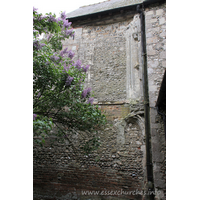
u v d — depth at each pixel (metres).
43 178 5.13
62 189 4.87
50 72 3.57
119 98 5.45
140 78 5.33
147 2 5.67
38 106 4.00
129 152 4.77
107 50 6.14
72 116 3.95
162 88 3.86
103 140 5.05
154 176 4.14
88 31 6.60
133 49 5.78
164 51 5.08
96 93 5.71
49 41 4.70
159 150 4.28
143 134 4.77
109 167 4.75
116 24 6.39
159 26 5.38
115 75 5.75
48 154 5.34
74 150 5.16
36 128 2.78
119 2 7.23
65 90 3.93
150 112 4.65
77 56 6.33
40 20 3.97
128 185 4.46
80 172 4.91
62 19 4.62
